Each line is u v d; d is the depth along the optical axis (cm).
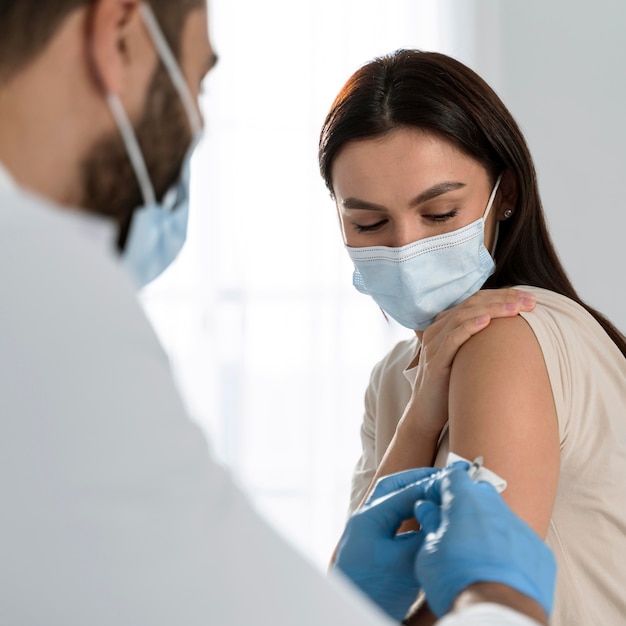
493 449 117
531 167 146
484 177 143
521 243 150
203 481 59
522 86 377
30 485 55
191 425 61
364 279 147
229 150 394
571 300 139
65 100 67
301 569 61
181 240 80
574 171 375
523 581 75
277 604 59
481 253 144
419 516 87
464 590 74
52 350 56
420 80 138
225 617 57
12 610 55
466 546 76
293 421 393
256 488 392
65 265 58
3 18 65
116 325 58
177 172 76
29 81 66
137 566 56
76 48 67
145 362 59
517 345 124
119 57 69
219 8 392
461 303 135
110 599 55
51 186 68
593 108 374
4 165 66
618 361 135
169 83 73
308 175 393
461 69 140
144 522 56
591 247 374
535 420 120
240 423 393
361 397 392
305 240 394
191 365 394
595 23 373
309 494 392
